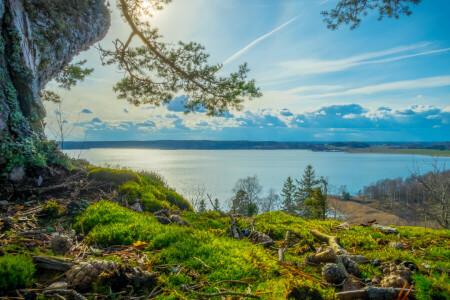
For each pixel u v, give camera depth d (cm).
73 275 291
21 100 696
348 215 7412
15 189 581
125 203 654
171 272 338
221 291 308
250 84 1054
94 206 560
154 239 440
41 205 547
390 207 7800
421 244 578
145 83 1245
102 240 439
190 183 8431
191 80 1158
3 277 268
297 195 4928
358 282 329
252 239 554
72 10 913
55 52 887
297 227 659
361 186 12975
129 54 1174
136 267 331
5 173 576
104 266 306
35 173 643
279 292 296
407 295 289
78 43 998
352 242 550
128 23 1083
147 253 404
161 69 1202
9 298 257
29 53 718
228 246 439
